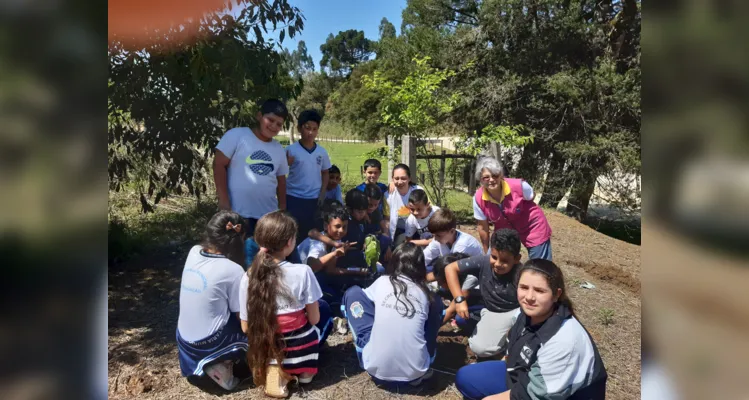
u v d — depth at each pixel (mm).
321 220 3926
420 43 13094
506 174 11758
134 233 5891
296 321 2742
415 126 7324
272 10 5094
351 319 3037
